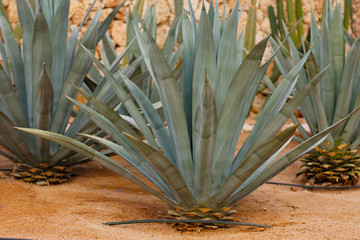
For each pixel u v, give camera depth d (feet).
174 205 15.60
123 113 19.70
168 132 16.29
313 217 16.12
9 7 25.61
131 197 17.24
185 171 15.40
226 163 15.66
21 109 17.56
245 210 16.65
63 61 17.92
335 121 19.04
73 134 18.08
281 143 14.71
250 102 15.70
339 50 19.06
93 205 16.37
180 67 18.81
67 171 18.42
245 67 14.96
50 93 17.10
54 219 15.29
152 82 20.51
